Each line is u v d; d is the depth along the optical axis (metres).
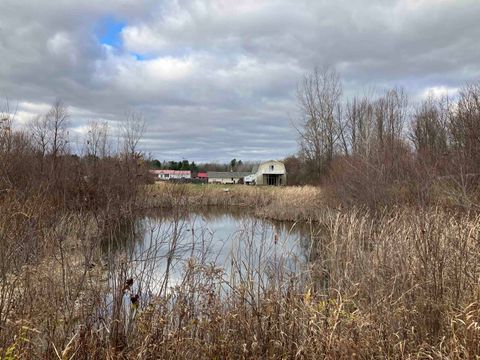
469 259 4.55
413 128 18.03
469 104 11.52
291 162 53.38
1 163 7.47
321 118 36.62
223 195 25.83
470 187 8.20
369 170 13.43
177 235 4.66
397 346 3.68
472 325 3.42
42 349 3.37
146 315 3.78
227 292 4.57
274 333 3.97
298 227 14.30
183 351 3.60
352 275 5.06
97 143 15.20
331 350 3.50
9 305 3.45
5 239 3.96
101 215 5.20
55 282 4.03
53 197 5.99
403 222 6.22
